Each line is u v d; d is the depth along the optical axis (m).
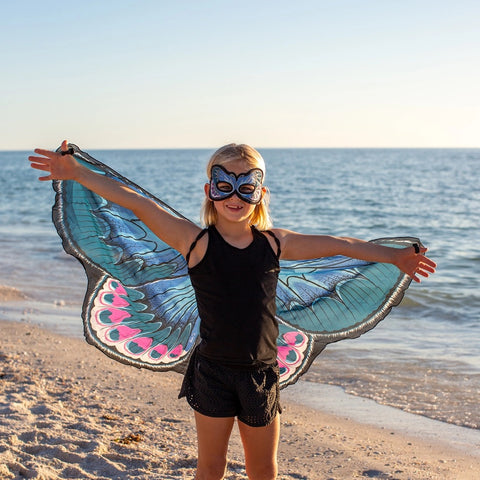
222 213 3.22
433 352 7.55
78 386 6.25
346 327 3.81
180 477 4.18
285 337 3.82
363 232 21.38
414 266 3.36
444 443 5.07
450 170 80.94
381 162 127.31
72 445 4.62
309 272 3.72
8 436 4.65
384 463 4.64
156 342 3.75
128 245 3.69
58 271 13.01
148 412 5.61
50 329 8.62
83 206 3.65
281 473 4.46
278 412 3.26
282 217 25.83
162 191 43.72
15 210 28.86
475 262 14.30
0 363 6.93
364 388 6.43
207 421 3.13
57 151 3.29
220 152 3.24
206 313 3.15
